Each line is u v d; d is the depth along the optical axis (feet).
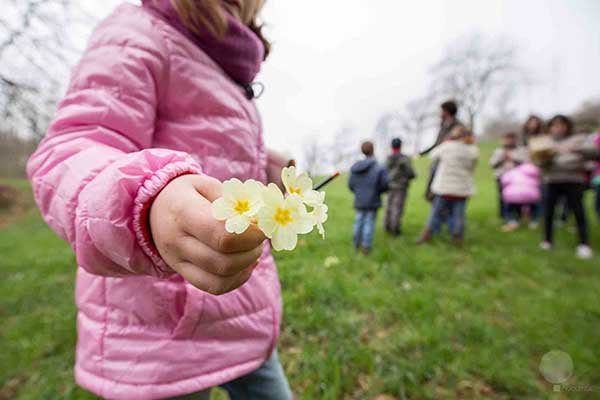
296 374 6.80
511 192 19.25
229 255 1.36
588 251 14.16
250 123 3.54
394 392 6.35
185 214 1.44
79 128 2.39
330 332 7.99
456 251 14.67
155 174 1.69
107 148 2.24
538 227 19.70
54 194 2.08
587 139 14.34
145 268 1.81
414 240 16.74
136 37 2.78
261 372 3.86
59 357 7.70
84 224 1.82
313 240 15.84
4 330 9.14
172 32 2.96
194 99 3.02
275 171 4.14
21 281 13.01
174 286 2.89
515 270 12.45
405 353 7.39
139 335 2.88
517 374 6.75
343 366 6.79
